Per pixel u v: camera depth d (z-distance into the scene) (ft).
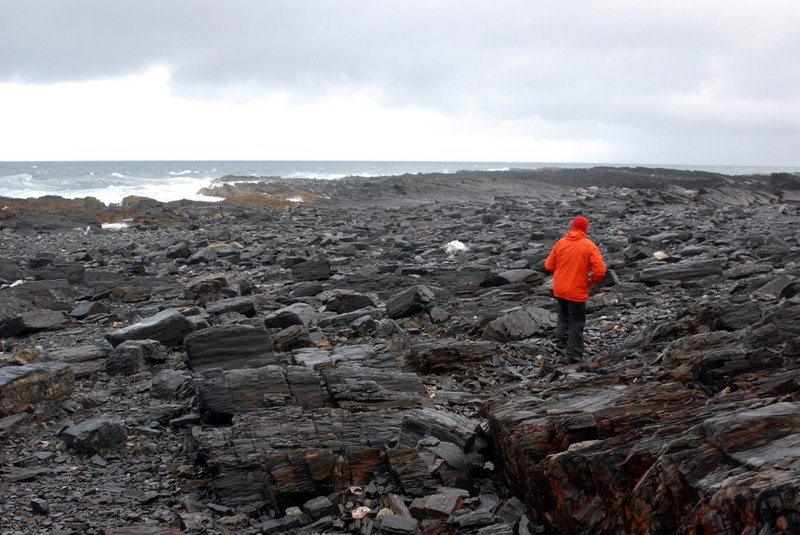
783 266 58.03
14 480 22.45
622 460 15.79
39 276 68.59
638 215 132.98
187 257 83.76
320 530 18.61
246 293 58.39
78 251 93.09
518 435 19.16
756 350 23.03
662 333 34.55
